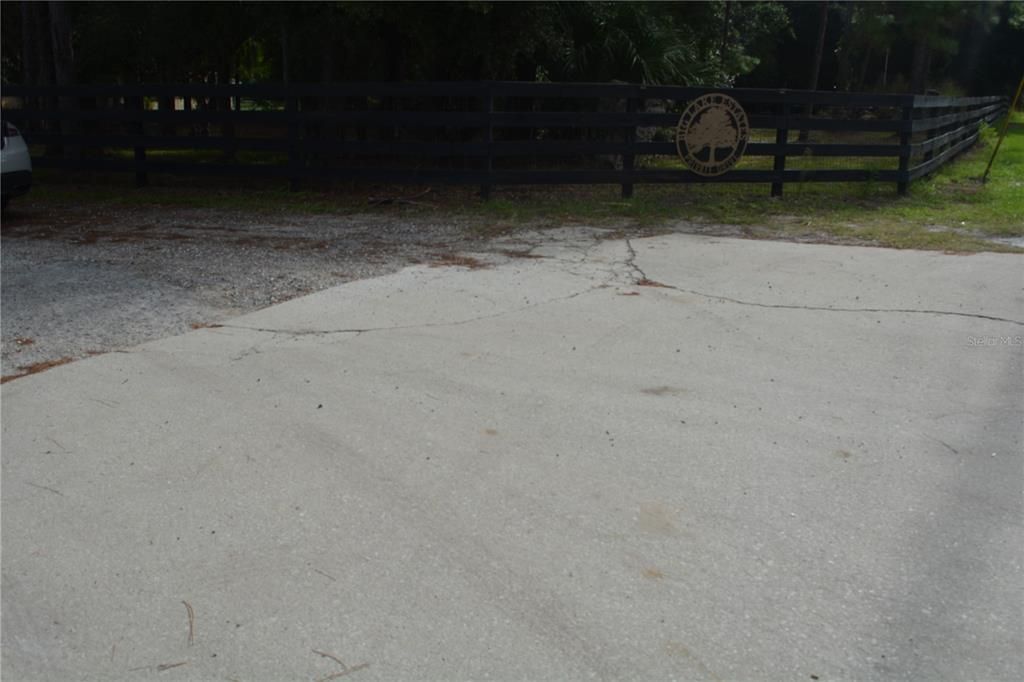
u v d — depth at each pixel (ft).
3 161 33.47
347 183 42.86
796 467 13.05
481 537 11.23
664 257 27.09
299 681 8.75
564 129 48.19
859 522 11.48
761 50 123.34
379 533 11.37
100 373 17.25
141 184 44.45
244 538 11.35
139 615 9.90
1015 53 123.75
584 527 11.42
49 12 57.11
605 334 19.44
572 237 30.35
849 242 29.53
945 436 14.12
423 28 40.19
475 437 14.15
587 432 14.29
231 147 41.70
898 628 9.36
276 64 77.30
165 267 26.16
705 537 11.16
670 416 14.92
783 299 22.31
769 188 41.65
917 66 85.20
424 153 37.52
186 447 13.98
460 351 18.35
